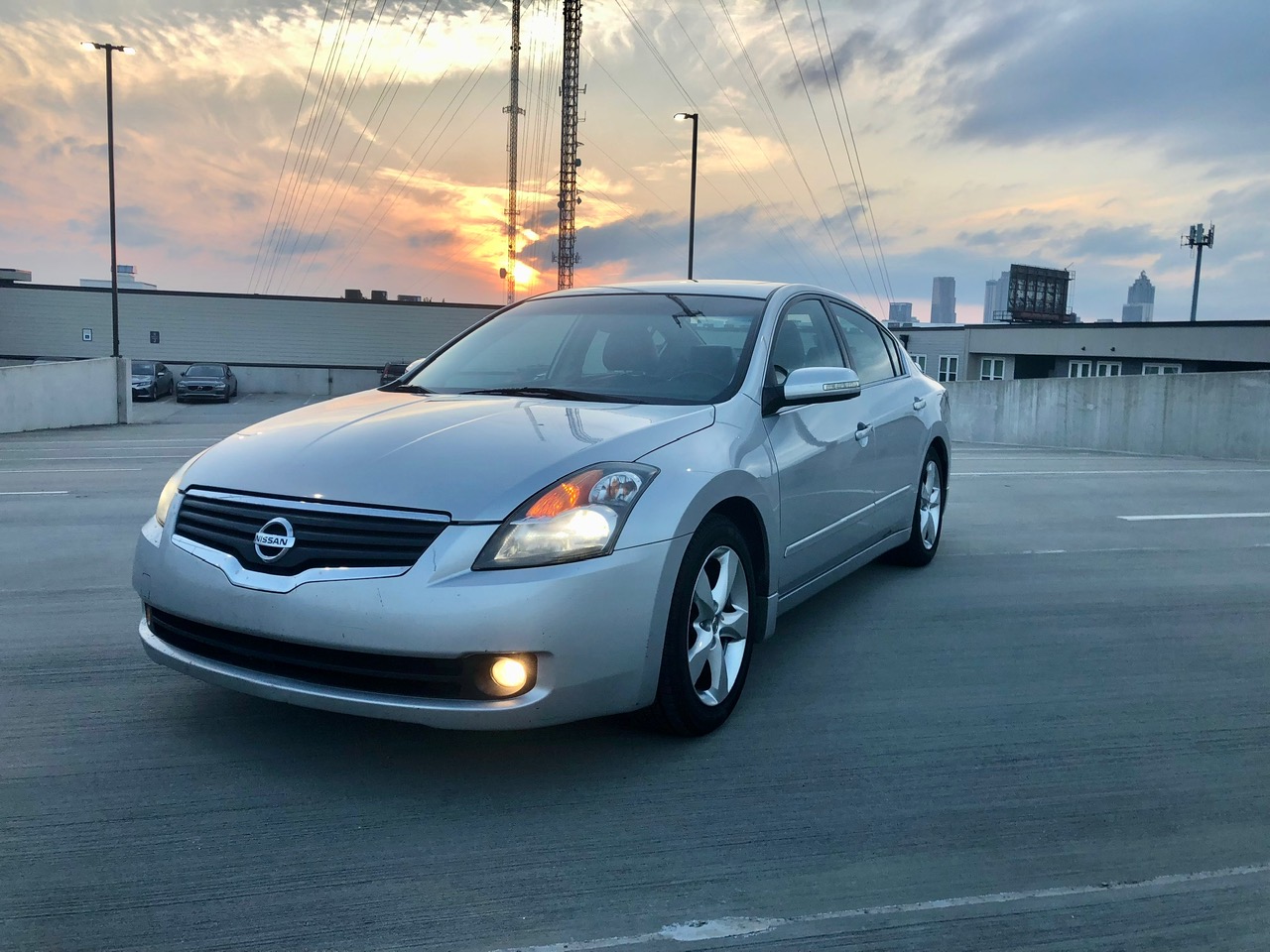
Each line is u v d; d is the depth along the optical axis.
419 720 2.53
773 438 3.48
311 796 2.63
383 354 48.53
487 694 2.52
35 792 2.62
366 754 2.90
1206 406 14.77
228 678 2.71
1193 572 5.57
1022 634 4.30
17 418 19.89
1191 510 7.91
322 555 2.57
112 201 30.92
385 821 2.50
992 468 11.48
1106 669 3.83
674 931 2.05
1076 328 43.97
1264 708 3.43
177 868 2.26
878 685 3.61
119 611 4.53
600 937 2.02
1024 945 2.02
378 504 2.60
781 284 4.31
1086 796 2.71
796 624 4.40
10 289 44.62
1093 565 5.72
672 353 3.71
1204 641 4.23
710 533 3.00
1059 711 3.37
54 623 4.30
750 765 2.88
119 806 2.56
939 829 2.51
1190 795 2.73
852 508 4.21
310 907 2.11
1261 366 37.97
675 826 2.50
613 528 2.65
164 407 35.16
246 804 2.58
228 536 2.72
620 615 2.63
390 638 2.47
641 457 2.86
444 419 3.12
